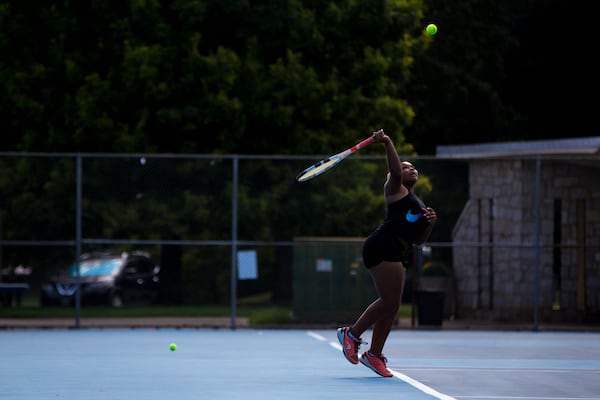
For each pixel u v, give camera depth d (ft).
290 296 172.55
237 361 101.45
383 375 84.28
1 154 146.82
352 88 215.92
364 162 167.73
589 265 170.40
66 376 86.43
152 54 198.49
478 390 77.71
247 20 205.05
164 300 175.63
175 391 75.31
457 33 363.15
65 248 178.81
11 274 178.81
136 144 199.21
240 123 199.82
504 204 174.81
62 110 208.13
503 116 358.64
